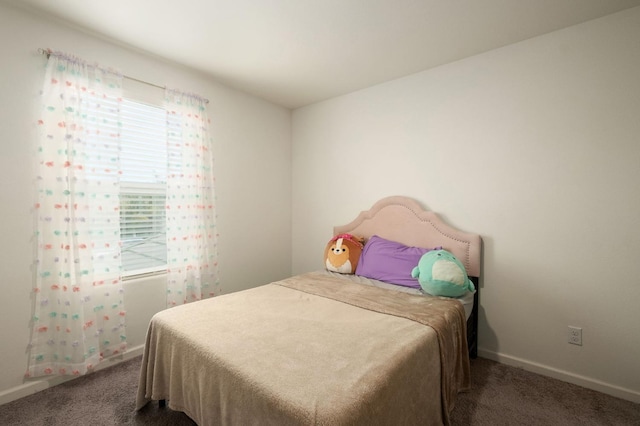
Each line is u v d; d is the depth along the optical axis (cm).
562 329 195
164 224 245
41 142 177
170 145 238
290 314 167
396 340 134
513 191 211
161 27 192
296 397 95
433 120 246
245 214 304
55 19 182
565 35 190
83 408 165
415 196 257
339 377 106
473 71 226
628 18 171
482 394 178
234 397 110
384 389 104
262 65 244
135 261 229
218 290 273
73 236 183
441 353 146
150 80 230
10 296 170
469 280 202
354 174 299
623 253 175
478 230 226
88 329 192
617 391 176
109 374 198
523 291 208
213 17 181
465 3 167
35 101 176
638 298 171
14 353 172
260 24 188
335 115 313
